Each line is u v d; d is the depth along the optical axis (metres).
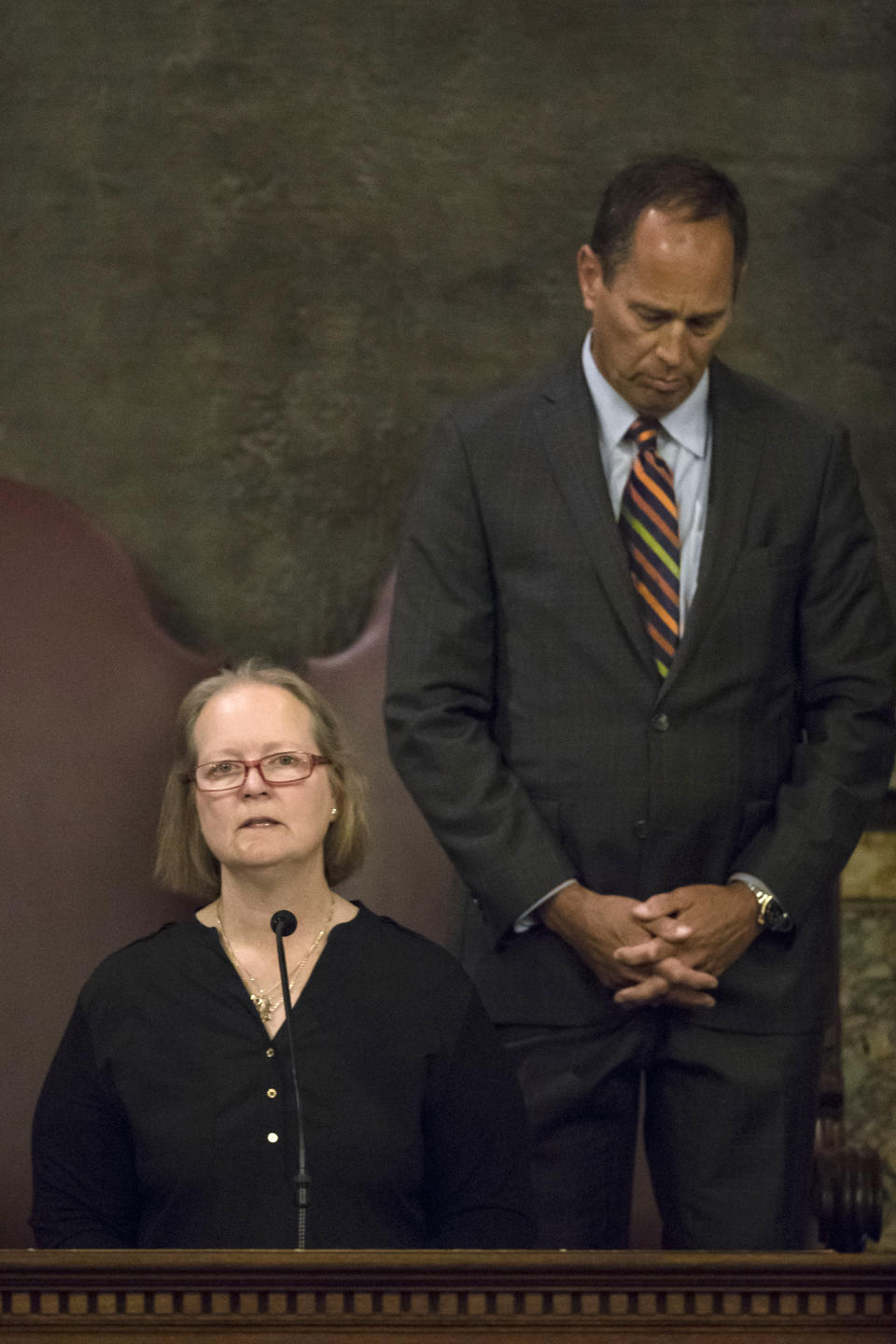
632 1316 5.68
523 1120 8.71
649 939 9.52
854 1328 5.69
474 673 10.15
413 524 10.39
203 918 8.96
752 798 10.02
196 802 9.02
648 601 10.06
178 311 14.68
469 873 9.82
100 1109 8.49
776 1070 9.85
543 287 14.70
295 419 14.70
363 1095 8.37
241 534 14.64
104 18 14.62
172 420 14.66
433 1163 8.55
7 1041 12.88
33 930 13.00
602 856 9.88
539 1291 5.68
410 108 14.67
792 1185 9.94
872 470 14.76
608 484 10.15
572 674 9.96
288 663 14.52
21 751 13.15
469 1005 8.76
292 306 14.70
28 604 13.36
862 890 14.42
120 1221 8.50
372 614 13.72
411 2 14.66
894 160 14.74
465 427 10.37
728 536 10.02
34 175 14.60
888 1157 14.26
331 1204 8.16
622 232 9.76
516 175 14.67
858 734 10.03
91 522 13.75
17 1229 12.72
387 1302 5.67
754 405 10.43
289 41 14.63
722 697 9.95
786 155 14.73
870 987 14.38
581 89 14.67
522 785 9.96
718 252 9.62
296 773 8.80
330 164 14.66
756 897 9.77
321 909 8.89
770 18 14.72
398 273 14.70
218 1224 8.14
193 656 13.59
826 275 14.77
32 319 14.64
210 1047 8.45
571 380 10.38
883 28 14.74
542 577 10.02
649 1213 12.35
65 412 14.63
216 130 14.66
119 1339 5.63
